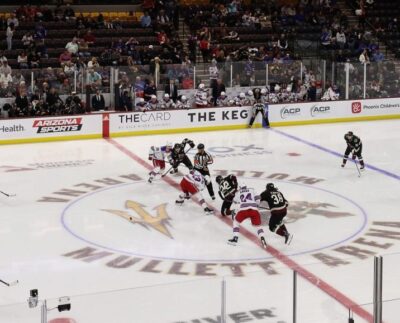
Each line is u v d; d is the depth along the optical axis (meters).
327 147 23.84
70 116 24.92
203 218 16.02
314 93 28.53
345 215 16.23
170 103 26.61
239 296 8.84
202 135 26.12
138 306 8.45
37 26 29.56
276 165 21.17
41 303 8.37
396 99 29.61
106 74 26.25
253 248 14.08
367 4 36.28
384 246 14.16
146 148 23.70
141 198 17.61
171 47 29.89
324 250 13.95
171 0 32.53
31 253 13.84
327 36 32.88
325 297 9.33
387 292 9.65
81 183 19.08
